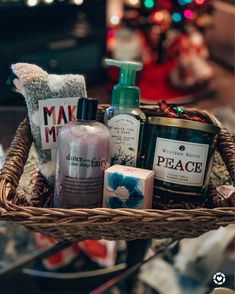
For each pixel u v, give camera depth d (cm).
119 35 131
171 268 95
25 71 58
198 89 135
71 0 125
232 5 170
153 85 131
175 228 51
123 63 58
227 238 96
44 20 124
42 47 121
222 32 170
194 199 56
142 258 86
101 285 95
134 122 58
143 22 133
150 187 55
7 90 110
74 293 95
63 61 122
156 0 132
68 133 54
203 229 52
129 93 58
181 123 55
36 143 60
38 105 58
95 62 125
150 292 93
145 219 49
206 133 55
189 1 133
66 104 59
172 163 55
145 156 58
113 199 54
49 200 59
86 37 126
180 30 137
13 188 52
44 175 60
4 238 95
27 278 95
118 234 52
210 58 169
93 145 54
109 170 54
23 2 118
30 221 48
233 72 157
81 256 99
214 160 62
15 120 87
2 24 118
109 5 142
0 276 93
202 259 94
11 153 57
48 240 94
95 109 56
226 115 95
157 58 133
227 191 58
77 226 49
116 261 97
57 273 96
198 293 90
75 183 54
